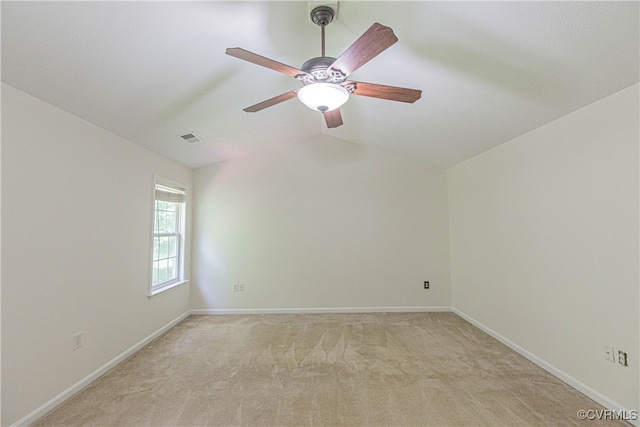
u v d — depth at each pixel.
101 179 2.73
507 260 3.26
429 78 2.43
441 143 3.77
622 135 2.00
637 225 1.92
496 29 1.74
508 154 3.24
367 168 4.70
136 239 3.25
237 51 1.40
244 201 4.66
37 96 2.09
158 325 3.66
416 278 4.62
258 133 4.01
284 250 4.62
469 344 3.33
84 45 1.79
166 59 2.09
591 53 1.75
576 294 2.37
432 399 2.28
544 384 2.46
